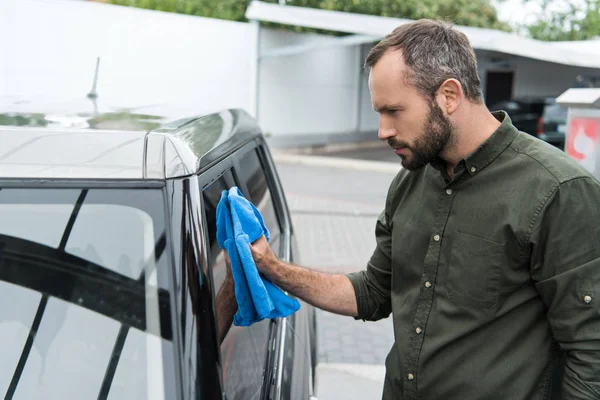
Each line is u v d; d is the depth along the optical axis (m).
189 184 1.14
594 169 3.17
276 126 13.98
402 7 15.79
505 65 17.38
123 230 1.10
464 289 1.32
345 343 3.86
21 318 1.11
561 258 1.22
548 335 1.32
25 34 9.04
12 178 1.09
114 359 1.07
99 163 1.12
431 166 1.38
